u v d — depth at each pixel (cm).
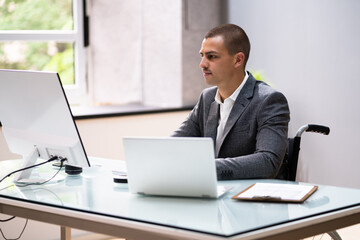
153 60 498
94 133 436
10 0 456
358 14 411
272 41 475
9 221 380
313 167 453
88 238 411
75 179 250
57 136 243
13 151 268
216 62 271
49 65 477
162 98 498
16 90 249
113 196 217
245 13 495
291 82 462
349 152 423
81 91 489
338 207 197
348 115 422
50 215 208
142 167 211
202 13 498
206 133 293
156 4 493
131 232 185
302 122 457
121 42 493
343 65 423
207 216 186
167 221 181
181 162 205
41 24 470
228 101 283
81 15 483
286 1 461
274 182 238
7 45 457
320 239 389
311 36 444
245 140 273
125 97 501
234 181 241
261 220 181
